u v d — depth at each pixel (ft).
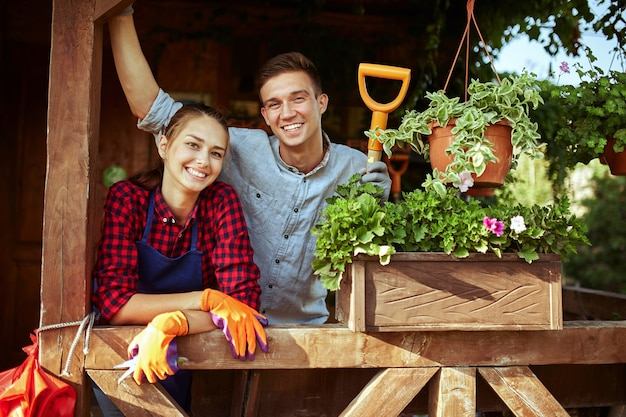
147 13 13.52
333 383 6.58
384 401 5.89
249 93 13.96
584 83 7.16
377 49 14.21
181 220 6.25
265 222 6.90
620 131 7.02
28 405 5.13
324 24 13.99
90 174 5.60
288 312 7.23
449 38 13.91
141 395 5.57
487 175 5.92
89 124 5.58
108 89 13.58
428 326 5.65
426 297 5.66
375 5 14.14
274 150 7.04
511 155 6.05
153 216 6.10
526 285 5.82
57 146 5.54
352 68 13.93
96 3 5.60
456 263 5.72
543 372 7.04
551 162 12.67
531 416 6.12
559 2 10.23
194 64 13.74
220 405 6.95
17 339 13.44
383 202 6.61
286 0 13.85
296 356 5.76
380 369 6.15
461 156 5.77
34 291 13.56
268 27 13.89
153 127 6.68
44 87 13.65
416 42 14.14
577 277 20.39
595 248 20.54
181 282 6.25
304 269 6.98
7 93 13.46
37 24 13.37
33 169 13.62
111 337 5.54
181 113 6.02
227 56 13.87
